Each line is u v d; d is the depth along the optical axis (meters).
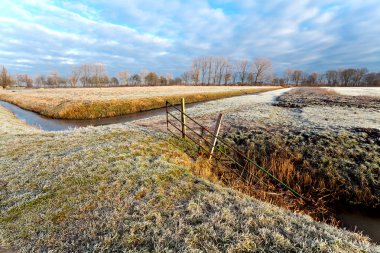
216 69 109.31
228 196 5.09
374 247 3.62
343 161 7.52
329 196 6.68
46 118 22.81
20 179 6.02
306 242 3.49
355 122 11.55
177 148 9.09
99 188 5.40
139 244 3.56
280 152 8.76
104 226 4.03
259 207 4.58
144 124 13.55
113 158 7.38
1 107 28.73
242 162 8.65
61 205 4.73
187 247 3.41
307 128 10.77
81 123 20.11
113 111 24.75
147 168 6.57
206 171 7.10
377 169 6.89
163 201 4.82
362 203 6.28
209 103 27.20
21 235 3.86
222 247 3.43
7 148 8.72
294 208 6.01
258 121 13.28
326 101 23.80
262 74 112.50
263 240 3.56
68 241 3.69
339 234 3.87
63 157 7.48
